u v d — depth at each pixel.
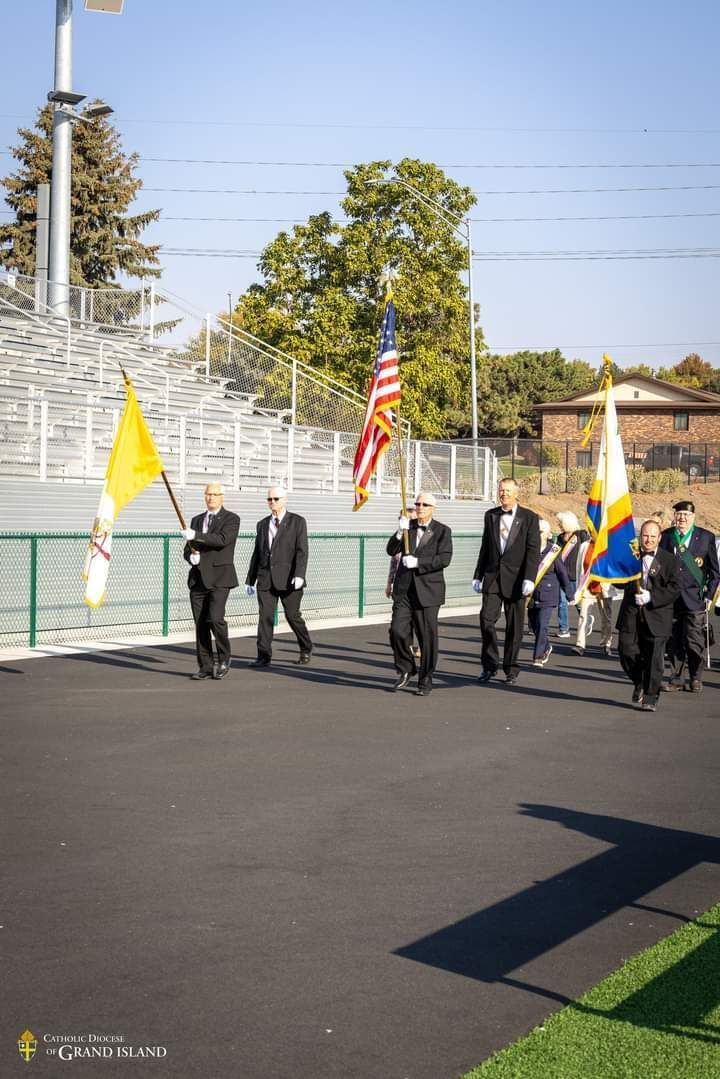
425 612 13.77
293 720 11.86
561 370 103.56
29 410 21.45
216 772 9.42
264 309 44.91
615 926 5.99
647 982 5.19
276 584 15.77
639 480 53.88
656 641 13.09
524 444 66.75
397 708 12.77
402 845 7.42
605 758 10.35
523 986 5.18
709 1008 4.91
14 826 7.74
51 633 18.19
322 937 5.75
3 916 5.98
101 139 62.91
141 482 13.97
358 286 44.16
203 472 24.34
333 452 28.20
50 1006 4.89
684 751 10.75
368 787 9.01
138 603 19.55
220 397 31.03
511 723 12.02
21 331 28.92
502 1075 4.29
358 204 43.94
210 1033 4.67
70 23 31.20
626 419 74.62
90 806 8.28
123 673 14.97
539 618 16.89
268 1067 4.39
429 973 5.32
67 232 31.67
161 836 7.54
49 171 61.25
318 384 31.62
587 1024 4.74
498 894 6.48
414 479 29.84
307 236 44.81
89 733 10.97
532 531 14.72
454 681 15.05
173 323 34.91
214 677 14.66
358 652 17.72
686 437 73.62
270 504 15.80
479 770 9.71
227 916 6.03
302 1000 4.99
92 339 30.97
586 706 13.31
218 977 5.22
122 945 5.59
